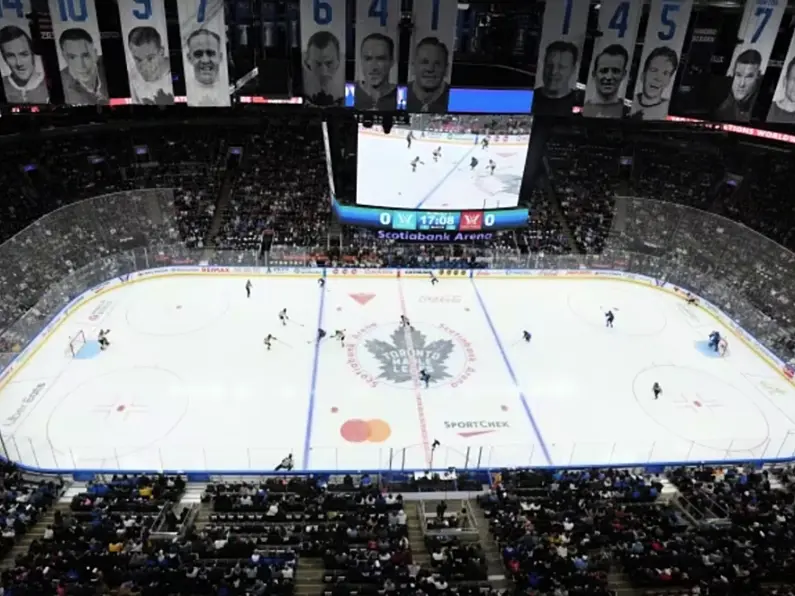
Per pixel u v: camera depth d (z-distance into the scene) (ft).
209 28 86.22
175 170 153.58
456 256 135.85
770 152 154.10
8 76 86.89
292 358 101.04
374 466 78.07
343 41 86.99
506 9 108.58
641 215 144.66
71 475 72.08
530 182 130.72
